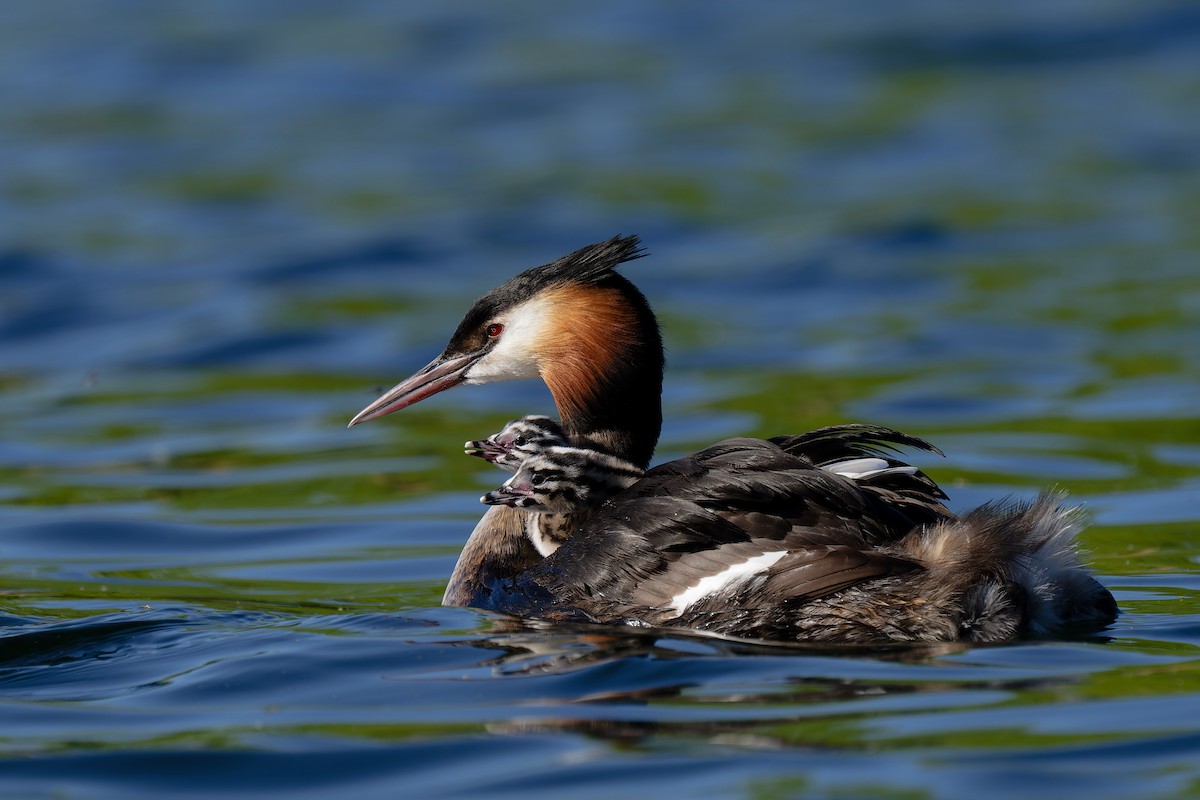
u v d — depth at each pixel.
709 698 7.66
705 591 9.06
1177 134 30.81
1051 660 8.23
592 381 10.66
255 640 9.16
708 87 35.34
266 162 30.33
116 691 8.27
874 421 16.42
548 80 36.09
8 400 18.31
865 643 8.64
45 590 11.26
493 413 17.72
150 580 11.61
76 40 40.34
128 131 32.69
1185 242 24.30
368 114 33.97
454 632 9.23
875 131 31.83
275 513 13.84
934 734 7.06
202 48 39.34
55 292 22.64
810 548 8.98
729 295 22.42
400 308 21.78
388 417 17.58
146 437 16.78
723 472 9.42
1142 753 6.79
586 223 26.06
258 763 7.06
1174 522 12.61
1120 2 39.91
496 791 6.65
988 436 15.75
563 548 9.80
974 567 8.71
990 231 25.39
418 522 13.45
